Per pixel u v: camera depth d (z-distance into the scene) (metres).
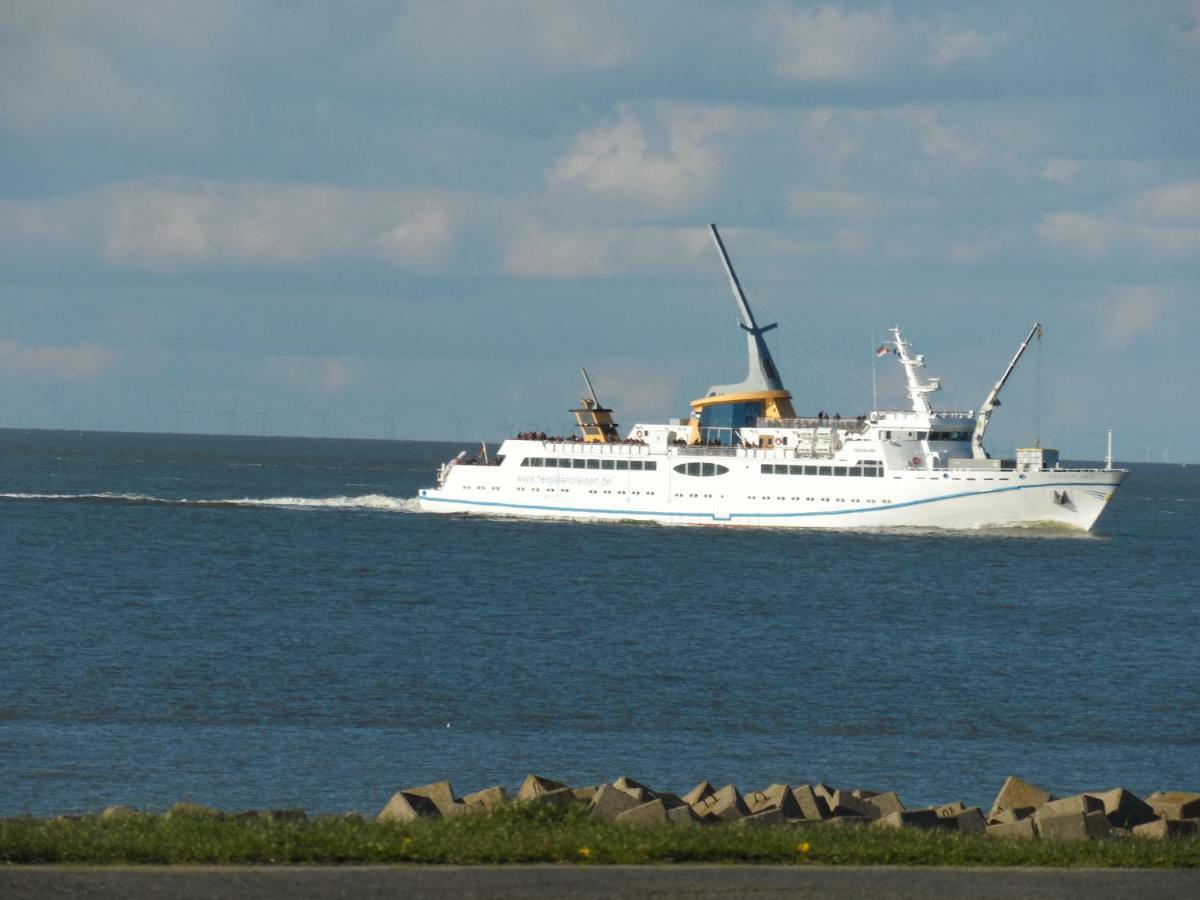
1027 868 111.25
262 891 97.56
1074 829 128.50
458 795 171.62
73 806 162.50
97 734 198.62
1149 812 141.00
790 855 111.75
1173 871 111.62
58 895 95.19
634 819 125.12
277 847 106.38
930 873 107.94
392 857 106.88
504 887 100.12
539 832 115.31
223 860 104.88
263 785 174.62
